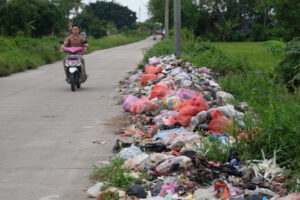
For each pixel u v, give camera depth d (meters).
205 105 6.89
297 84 11.15
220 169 4.68
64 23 59.31
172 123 6.68
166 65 14.69
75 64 11.70
